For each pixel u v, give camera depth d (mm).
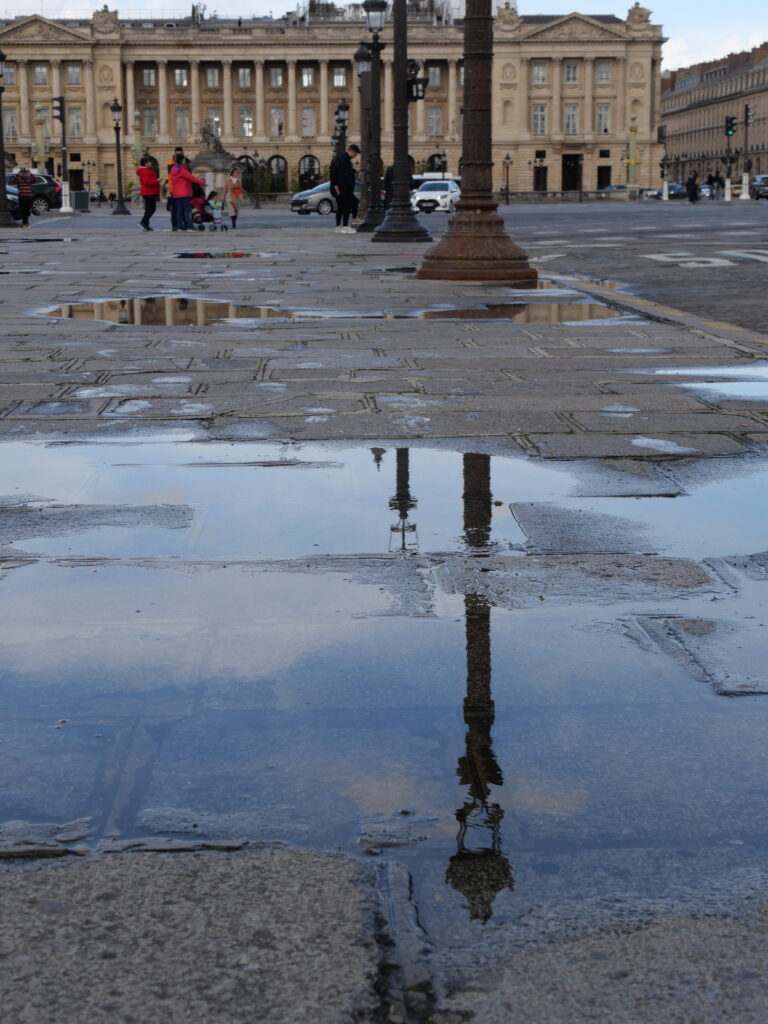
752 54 181750
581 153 128625
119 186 59594
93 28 124125
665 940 1899
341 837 2248
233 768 2539
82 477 5129
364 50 34344
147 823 2297
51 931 1925
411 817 2318
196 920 1954
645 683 2977
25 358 8633
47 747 2639
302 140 126812
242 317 11367
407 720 2771
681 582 3734
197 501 4715
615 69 128125
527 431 5992
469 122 15320
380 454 5535
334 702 2875
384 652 3180
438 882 2078
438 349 9023
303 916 1965
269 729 2729
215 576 3812
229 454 5539
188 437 5918
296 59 125500
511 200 105000
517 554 4027
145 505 4652
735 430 6008
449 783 2463
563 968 1827
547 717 2785
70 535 4273
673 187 121000
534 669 3064
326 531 4293
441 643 3240
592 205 76250
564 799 2391
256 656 3158
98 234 32594
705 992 1770
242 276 16609
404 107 26531
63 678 3021
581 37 126688
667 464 5324
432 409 6562
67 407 6715
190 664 3107
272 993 1766
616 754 2592
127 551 4078
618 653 3166
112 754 2604
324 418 6336
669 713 2805
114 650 3205
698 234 28688
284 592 3654
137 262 19969
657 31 126938
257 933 1915
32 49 123562
